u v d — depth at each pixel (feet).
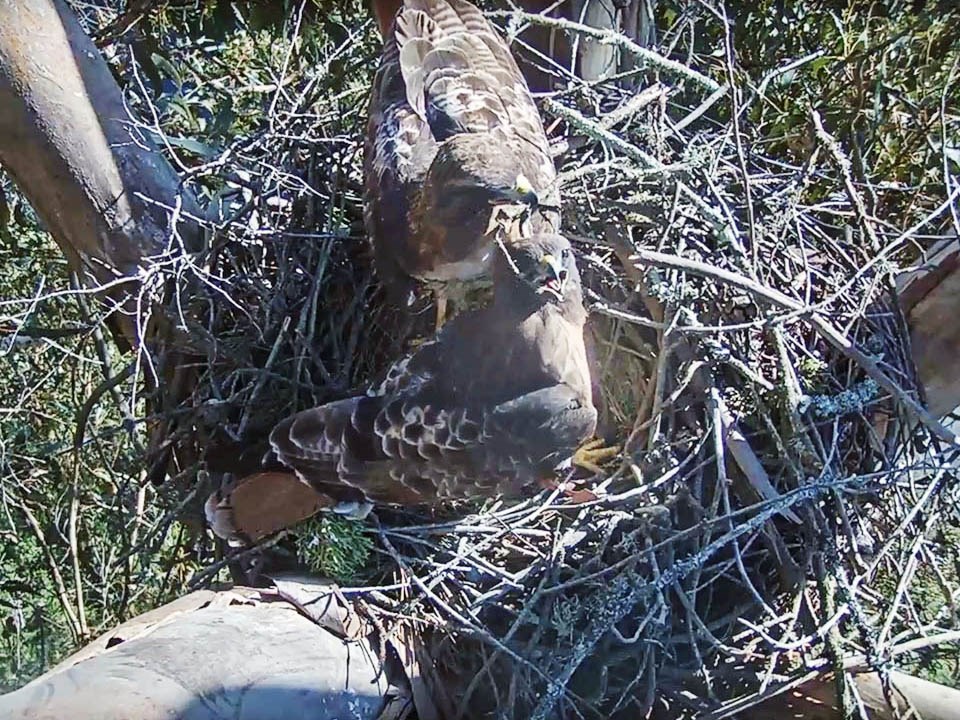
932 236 3.81
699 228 3.78
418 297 3.97
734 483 3.56
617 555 3.51
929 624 3.61
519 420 3.43
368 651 3.32
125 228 3.97
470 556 3.49
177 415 3.90
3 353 3.84
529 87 4.56
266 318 3.91
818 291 3.79
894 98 5.17
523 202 3.51
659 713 3.62
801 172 4.04
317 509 3.52
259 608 3.23
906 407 3.44
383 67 4.26
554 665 3.43
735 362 3.47
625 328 3.80
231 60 6.10
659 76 4.34
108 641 3.02
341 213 4.14
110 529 5.82
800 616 3.53
